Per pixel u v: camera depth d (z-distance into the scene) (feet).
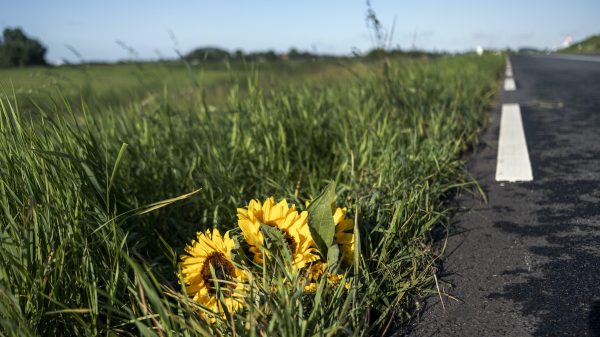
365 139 9.37
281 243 4.80
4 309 3.88
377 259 5.86
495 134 13.73
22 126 5.33
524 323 4.67
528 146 12.00
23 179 4.94
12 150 5.18
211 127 9.91
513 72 43.75
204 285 4.84
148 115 10.41
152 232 6.70
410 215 6.78
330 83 17.31
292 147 9.81
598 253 5.99
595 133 13.05
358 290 5.04
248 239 4.92
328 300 4.91
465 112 14.88
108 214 5.27
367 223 6.36
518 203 8.02
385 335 4.73
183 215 7.41
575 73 37.06
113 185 6.04
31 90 7.37
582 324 4.56
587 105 18.45
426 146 9.85
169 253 6.40
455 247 6.54
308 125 10.48
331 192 4.91
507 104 20.07
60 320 4.44
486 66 39.58
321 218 4.94
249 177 8.71
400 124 11.22
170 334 3.90
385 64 13.73
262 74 14.32
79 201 5.29
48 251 4.54
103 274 4.93
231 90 11.55
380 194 7.25
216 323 4.51
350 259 5.34
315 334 4.08
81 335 4.50
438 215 6.88
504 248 6.39
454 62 33.30
